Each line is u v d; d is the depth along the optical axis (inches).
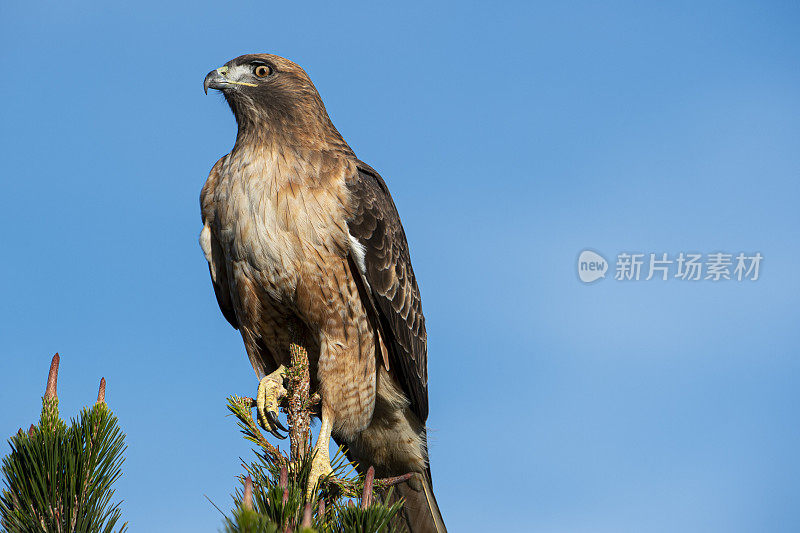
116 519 229.6
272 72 422.6
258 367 440.1
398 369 456.8
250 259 401.4
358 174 421.1
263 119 410.0
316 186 400.2
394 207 465.4
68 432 231.0
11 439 231.0
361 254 407.5
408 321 453.4
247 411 313.9
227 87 417.7
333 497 315.0
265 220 393.7
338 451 323.6
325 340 413.7
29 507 225.5
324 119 432.5
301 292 401.4
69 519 224.8
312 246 395.2
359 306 417.4
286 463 300.8
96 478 230.8
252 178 398.6
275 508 221.6
